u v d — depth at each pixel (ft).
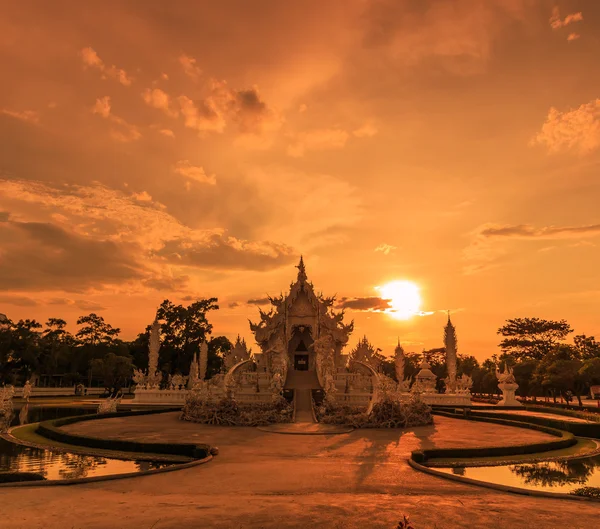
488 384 308.81
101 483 56.39
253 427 123.03
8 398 145.69
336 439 102.22
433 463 75.25
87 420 136.46
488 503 49.34
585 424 115.55
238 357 225.97
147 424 127.03
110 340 368.27
